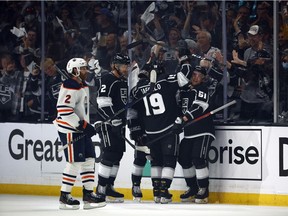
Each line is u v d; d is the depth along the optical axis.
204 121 23.92
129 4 27.20
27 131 27.03
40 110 29.59
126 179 25.41
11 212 22.19
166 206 23.52
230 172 24.23
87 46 29.52
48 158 26.62
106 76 24.12
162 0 28.67
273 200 23.70
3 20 30.14
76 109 22.59
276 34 24.62
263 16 27.47
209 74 27.23
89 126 22.34
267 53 27.36
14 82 29.92
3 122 27.48
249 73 27.48
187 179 24.33
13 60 29.94
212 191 24.52
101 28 29.34
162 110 24.06
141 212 22.14
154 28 28.78
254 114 27.44
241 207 23.33
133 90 24.64
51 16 29.84
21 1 29.97
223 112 26.64
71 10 29.67
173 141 24.00
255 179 23.92
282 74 26.94
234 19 27.77
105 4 29.31
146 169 25.16
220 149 24.38
